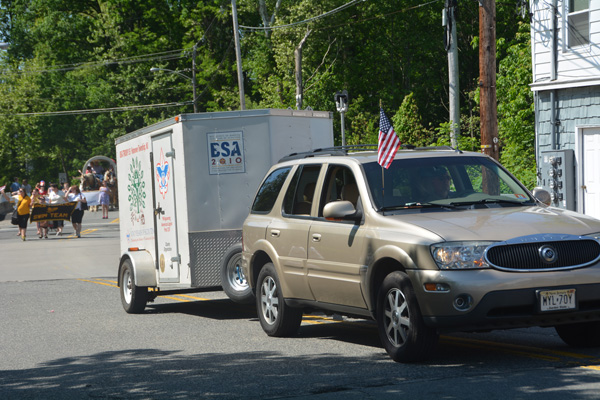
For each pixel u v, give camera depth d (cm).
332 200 1143
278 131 1598
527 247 928
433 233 948
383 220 1020
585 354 1004
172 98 8300
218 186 1566
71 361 1166
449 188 1084
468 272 917
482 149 2170
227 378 972
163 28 8444
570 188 2314
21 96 9044
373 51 6575
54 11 8800
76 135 9106
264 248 1253
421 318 954
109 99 8481
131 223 1816
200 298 1955
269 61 6988
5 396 953
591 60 2286
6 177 9462
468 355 1029
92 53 8531
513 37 5675
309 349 1139
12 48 9388
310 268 1144
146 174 1719
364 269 1029
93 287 2250
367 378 921
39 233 4281
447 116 6662
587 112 2302
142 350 1223
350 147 1191
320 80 6328
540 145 2464
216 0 7412
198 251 1557
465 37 6362
